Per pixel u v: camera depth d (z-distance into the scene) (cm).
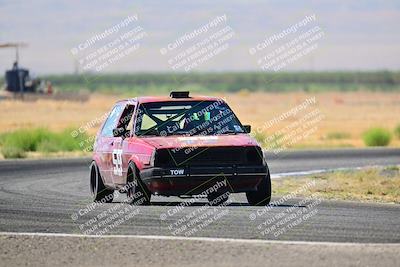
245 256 3022
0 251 3169
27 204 4572
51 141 9719
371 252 3045
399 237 3378
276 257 2995
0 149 9719
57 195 5097
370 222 3791
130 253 3105
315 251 3073
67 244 3272
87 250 3166
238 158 4347
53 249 3194
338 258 2962
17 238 3400
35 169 7038
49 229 3672
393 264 2870
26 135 9775
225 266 2892
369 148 9644
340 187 5559
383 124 17338
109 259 3025
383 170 6756
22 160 8012
